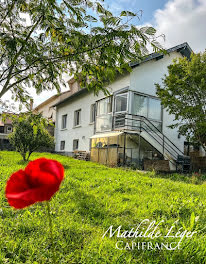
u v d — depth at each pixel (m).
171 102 10.34
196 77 9.73
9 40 1.94
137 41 1.72
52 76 2.35
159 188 5.03
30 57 2.27
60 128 20.62
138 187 4.95
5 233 2.26
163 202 3.70
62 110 20.75
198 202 3.90
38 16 2.09
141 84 12.02
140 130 10.97
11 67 2.32
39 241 2.12
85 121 16.20
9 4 2.19
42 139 9.92
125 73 11.94
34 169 0.82
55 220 2.62
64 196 3.70
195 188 5.48
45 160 0.87
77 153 15.58
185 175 9.77
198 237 2.28
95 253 1.96
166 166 10.11
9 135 10.01
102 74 2.43
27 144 9.77
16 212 2.86
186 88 10.13
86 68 2.46
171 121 13.13
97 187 4.65
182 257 1.92
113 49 1.76
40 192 0.74
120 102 12.09
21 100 3.01
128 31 1.69
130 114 10.97
